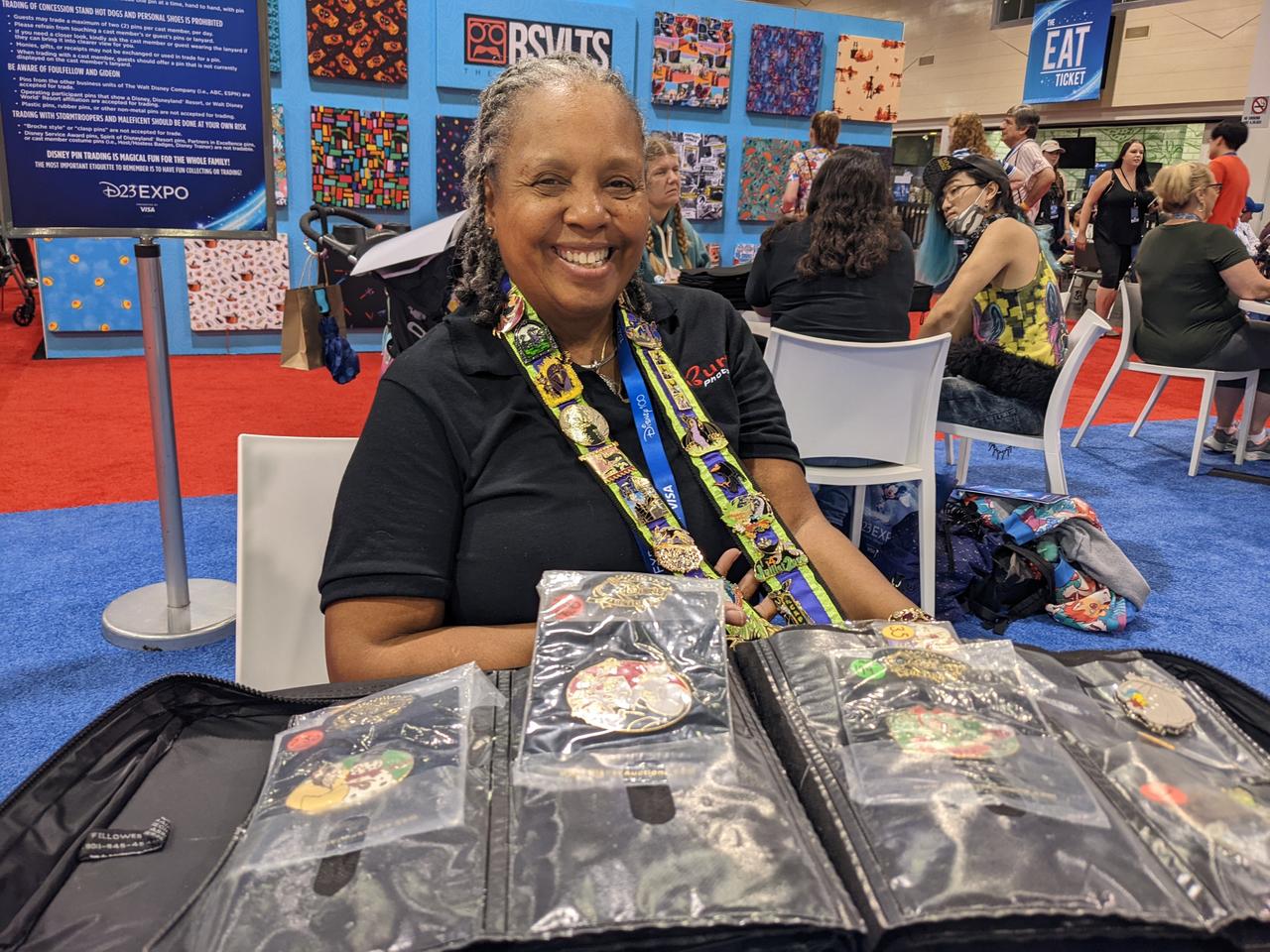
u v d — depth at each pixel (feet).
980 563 8.98
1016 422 10.00
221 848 2.03
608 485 3.49
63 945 1.81
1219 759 2.14
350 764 2.06
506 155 3.43
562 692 2.24
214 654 8.20
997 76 39.34
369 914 1.68
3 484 12.37
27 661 7.97
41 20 6.69
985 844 1.80
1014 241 9.66
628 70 23.24
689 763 2.01
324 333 6.98
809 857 1.78
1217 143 22.16
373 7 20.45
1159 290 14.53
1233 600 9.86
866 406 8.41
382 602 3.36
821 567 4.02
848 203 8.95
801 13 24.93
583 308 3.53
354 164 21.24
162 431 8.11
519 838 1.83
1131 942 1.72
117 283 20.36
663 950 1.66
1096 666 2.46
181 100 7.22
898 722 2.13
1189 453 15.76
